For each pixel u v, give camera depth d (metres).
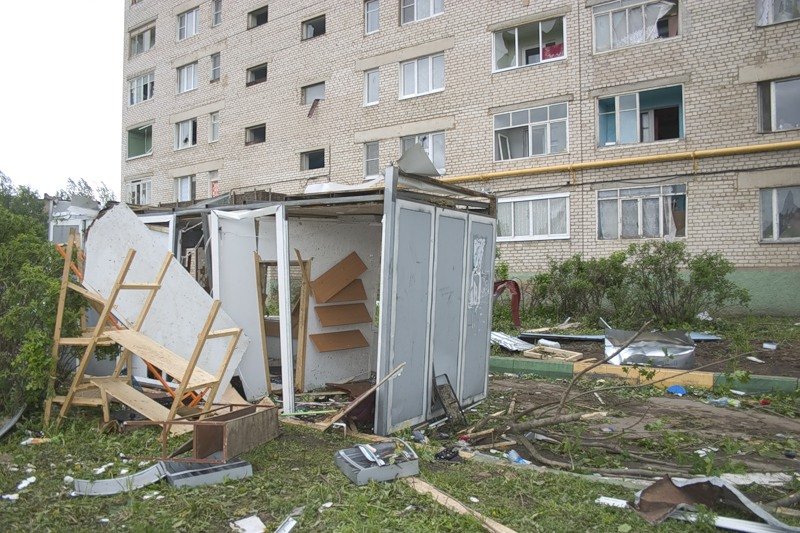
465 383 6.93
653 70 15.97
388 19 20.81
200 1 26.73
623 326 12.13
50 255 6.09
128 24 30.36
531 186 17.73
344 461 4.57
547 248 17.39
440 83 19.84
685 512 3.86
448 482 4.44
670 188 15.62
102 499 4.04
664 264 12.32
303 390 7.63
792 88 14.47
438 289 6.34
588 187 16.78
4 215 6.77
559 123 17.45
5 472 4.45
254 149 24.72
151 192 29.28
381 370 5.59
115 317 6.18
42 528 3.58
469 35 19.03
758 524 3.66
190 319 6.34
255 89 24.70
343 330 8.20
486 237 7.29
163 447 4.89
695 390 7.94
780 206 14.40
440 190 6.51
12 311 5.46
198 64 26.95
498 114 18.45
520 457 5.23
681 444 5.63
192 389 5.35
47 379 5.54
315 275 7.89
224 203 8.62
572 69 17.16
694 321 12.05
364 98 21.50
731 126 14.94
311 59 22.89
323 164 23.47
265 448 5.12
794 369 8.76
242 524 3.71
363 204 6.22
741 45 14.86
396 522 3.72
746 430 6.20
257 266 7.40
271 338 8.54
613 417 6.72
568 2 17.25
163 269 6.00
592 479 4.53
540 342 10.93
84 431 5.40
